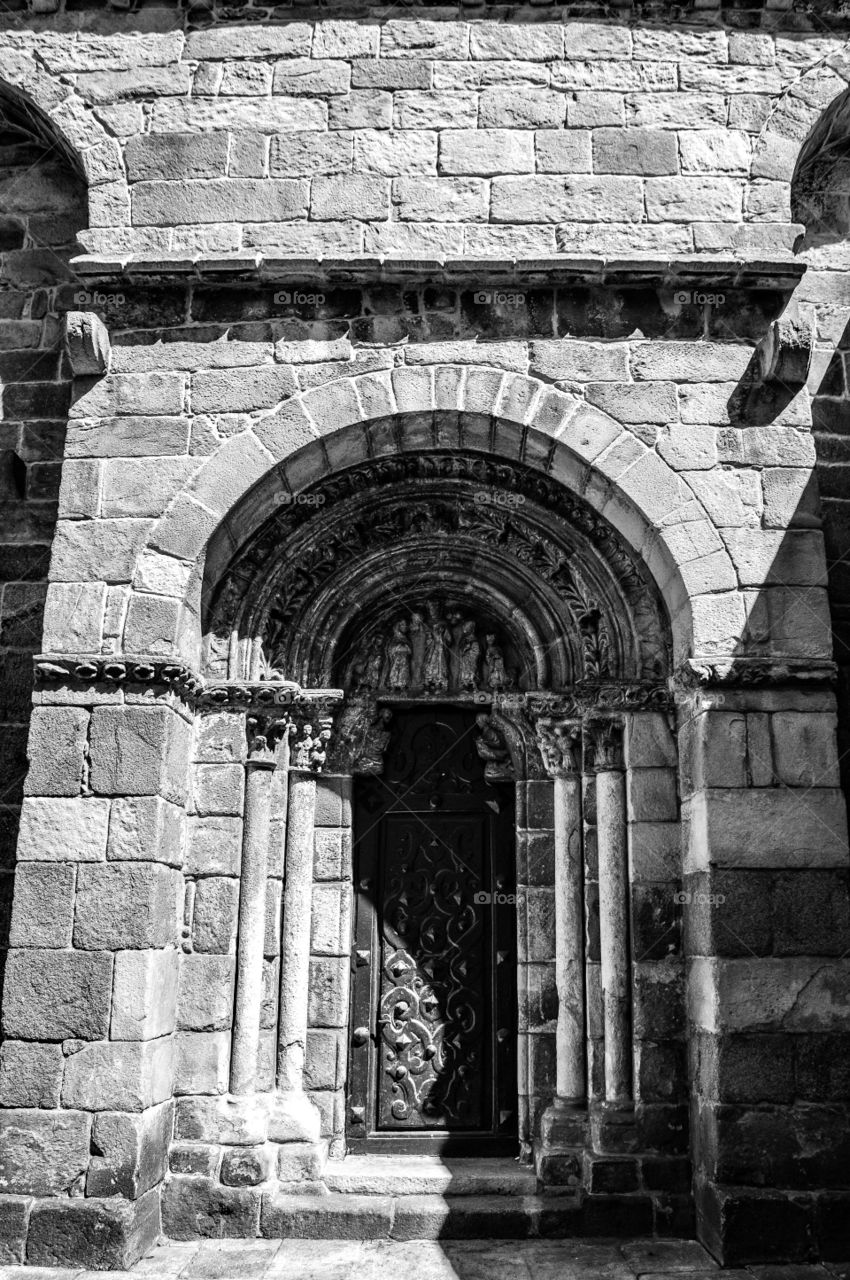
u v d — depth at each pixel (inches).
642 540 270.1
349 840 286.8
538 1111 268.7
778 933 237.0
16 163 312.7
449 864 293.6
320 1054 271.4
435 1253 234.2
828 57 285.7
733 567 256.4
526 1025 273.6
